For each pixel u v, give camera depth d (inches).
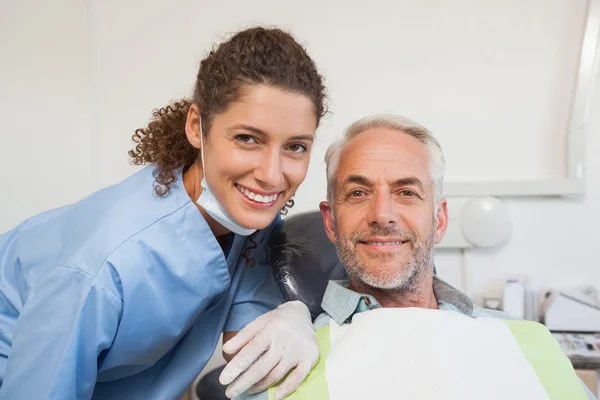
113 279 38.3
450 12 78.5
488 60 78.3
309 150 39.8
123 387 46.7
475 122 79.2
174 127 44.7
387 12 79.7
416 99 80.2
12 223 83.4
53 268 38.8
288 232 54.4
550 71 77.0
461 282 80.4
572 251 77.8
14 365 37.4
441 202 49.5
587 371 62.7
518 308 73.9
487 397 35.4
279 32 38.5
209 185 40.8
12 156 83.0
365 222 45.8
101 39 83.6
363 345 38.6
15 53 82.2
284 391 37.2
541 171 78.2
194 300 43.0
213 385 65.6
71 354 36.6
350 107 81.3
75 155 83.8
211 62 39.0
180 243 41.6
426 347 37.4
